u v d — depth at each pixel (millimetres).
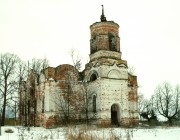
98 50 43281
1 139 24078
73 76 43688
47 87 41594
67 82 42844
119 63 43219
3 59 49031
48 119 40500
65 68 43344
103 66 41812
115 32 44438
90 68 44125
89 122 42406
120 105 42031
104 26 43750
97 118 40781
